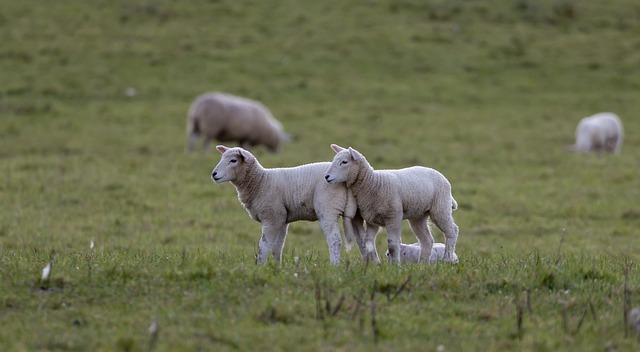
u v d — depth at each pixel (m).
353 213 26.55
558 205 49.91
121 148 66.12
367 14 107.31
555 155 66.38
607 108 86.31
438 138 72.00
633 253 37.72
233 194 52.31
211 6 106.94
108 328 19.19
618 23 107.81
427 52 97.75
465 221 46.44
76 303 20.73
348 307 20.39
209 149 67.38
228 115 66.44
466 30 104.06
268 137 67.94
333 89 87.25
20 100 79.94
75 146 65.94
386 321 19.70
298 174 26.55
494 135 73.75
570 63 96.81
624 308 20.12
